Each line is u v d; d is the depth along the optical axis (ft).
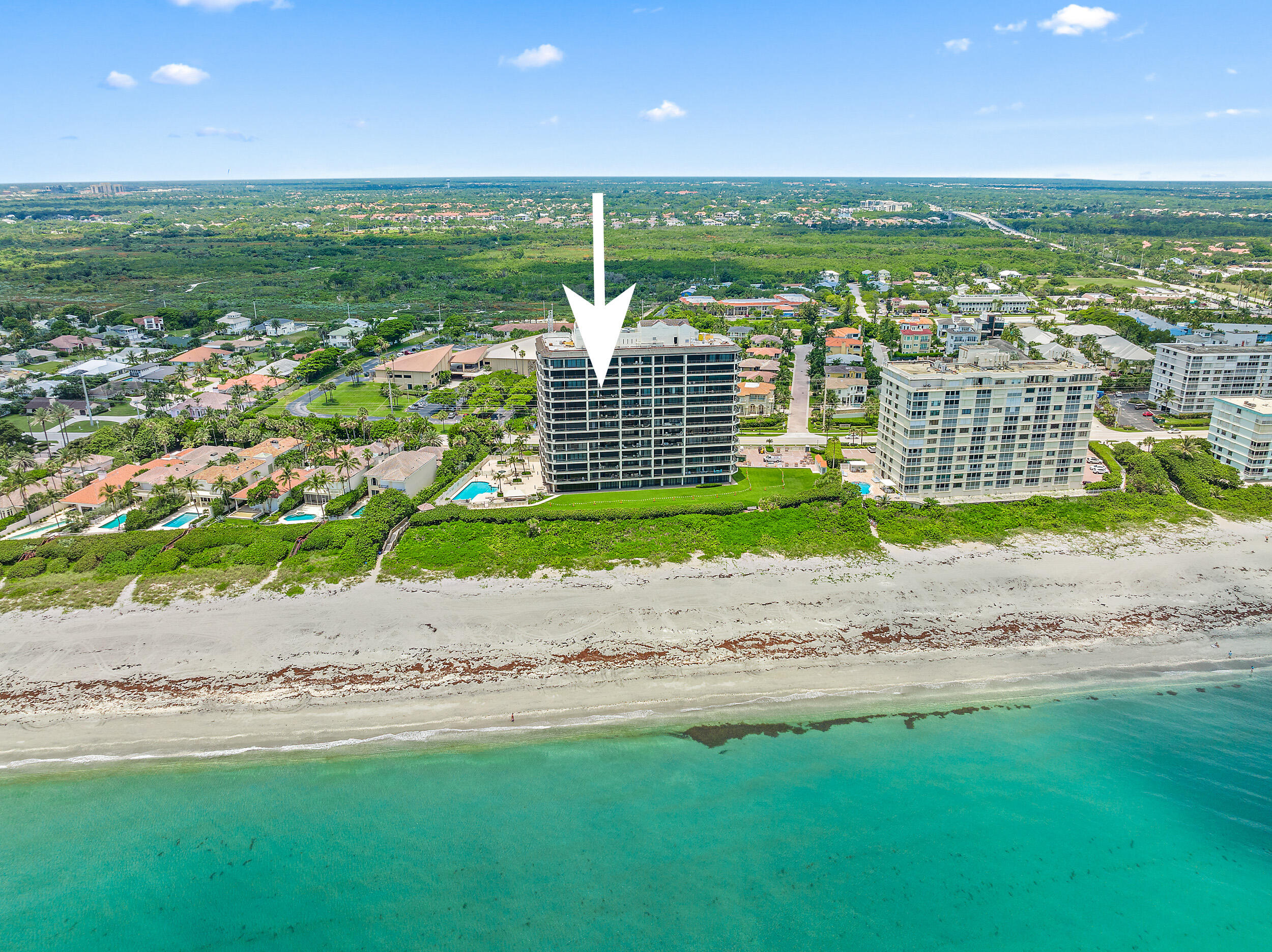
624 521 526.57
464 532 509.35
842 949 254.06
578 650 397.80
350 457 588.50
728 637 409.49
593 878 278.87
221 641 401.90
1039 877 279.69
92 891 274.36
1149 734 346.13
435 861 285.23
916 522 523.29
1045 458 562.66
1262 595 447.01
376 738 342.23
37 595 442.91
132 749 335.06
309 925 261.85
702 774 325.01
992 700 367.45
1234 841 292.81
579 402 558.97
